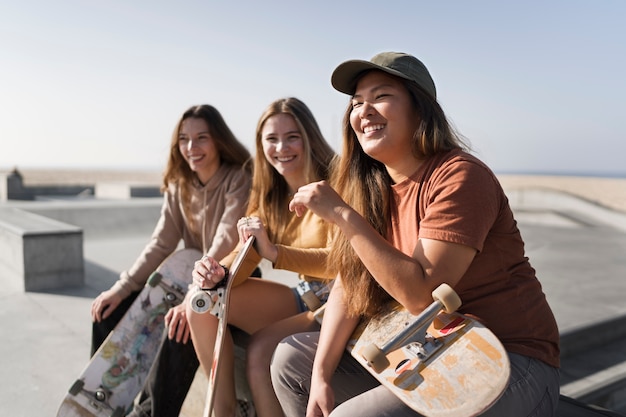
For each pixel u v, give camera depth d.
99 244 8.73
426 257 1.47
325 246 2.34
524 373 1.47
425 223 1.51
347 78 1.71
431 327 1.52
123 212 10.87
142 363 2.49
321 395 1.63
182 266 2.73
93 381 2.39
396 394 1.38
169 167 2.98
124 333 2.52
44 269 5.38
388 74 1.65
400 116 1.64
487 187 1.50
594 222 11.55
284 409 1.85
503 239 1.57
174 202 3.05
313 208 1.66
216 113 2.88
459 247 1.45
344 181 1.92
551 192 12.88
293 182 2.51
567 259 6.83
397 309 1.67
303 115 2.46
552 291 4.89
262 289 2.29
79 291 5.31
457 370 1.35
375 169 1.83
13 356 3.39
